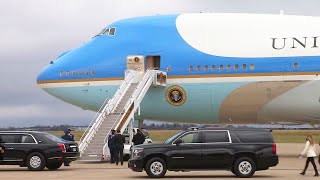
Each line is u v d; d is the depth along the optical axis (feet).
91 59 120.06
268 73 107.76
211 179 64.80
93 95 118.83
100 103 118.83
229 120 117.60
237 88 109.70
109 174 72.95
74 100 121.08
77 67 120.57
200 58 112.27
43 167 77.51
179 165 66.74
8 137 78.18
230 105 111.96
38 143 77.97
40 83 124.67
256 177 67.10
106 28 122.93
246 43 110.52
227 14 116.37
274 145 66.33
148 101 116.47
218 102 112.06
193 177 68.08
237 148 66.18
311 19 111.75
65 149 79.10
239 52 110.11
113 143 95.30
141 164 67.00
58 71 122.21
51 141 78.38
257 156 65.87
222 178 66.28
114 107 108.78
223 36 112.57
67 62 122.31
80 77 119.96
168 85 114.42
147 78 111.65
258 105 110.32
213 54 111.65
